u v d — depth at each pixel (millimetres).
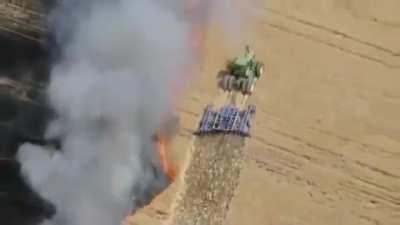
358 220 79562
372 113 92125
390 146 88250
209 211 77625
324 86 94188
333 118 90312
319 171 83562
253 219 77750
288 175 82562
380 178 84125
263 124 87375
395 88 96250
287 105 90562
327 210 79938
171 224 76000
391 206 81312
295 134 87188
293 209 79438
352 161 85438
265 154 84062
